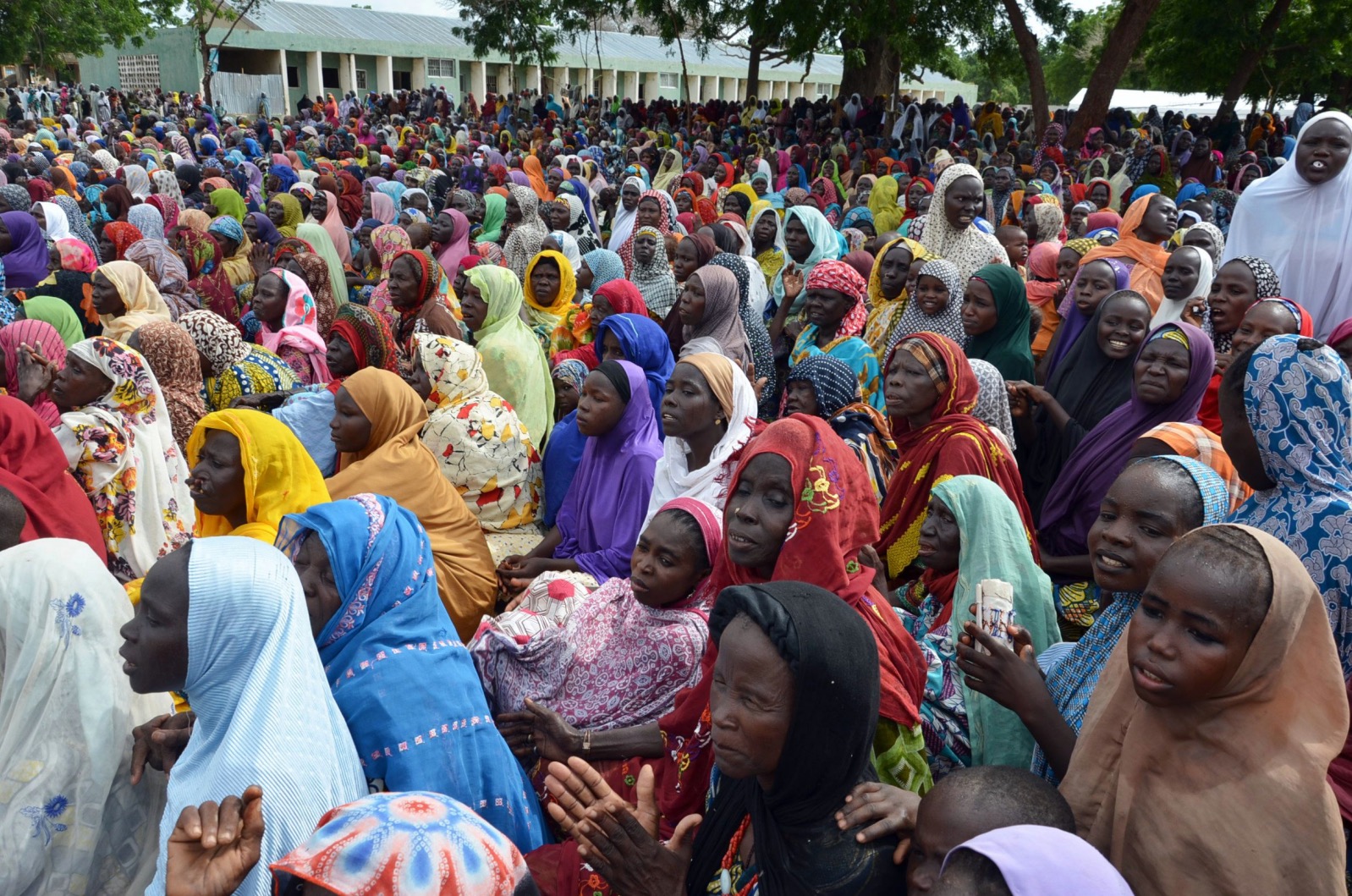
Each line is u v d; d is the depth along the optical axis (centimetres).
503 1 3312
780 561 245
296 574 223
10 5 3966
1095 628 237
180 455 409
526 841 257
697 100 5631
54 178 1199
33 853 230
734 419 368
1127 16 2017
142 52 4609
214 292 791
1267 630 164
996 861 139
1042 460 454
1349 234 546
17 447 338
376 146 2242
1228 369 251
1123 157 1814
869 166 1817
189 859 171
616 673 282
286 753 208
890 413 383
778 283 823
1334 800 165
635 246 738
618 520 409
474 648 302
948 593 302
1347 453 238
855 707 174
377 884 146
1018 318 521
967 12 2012
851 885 177
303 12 4625
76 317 574
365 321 501
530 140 2516
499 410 448
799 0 1977
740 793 197
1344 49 3164
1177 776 174
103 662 241
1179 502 221
